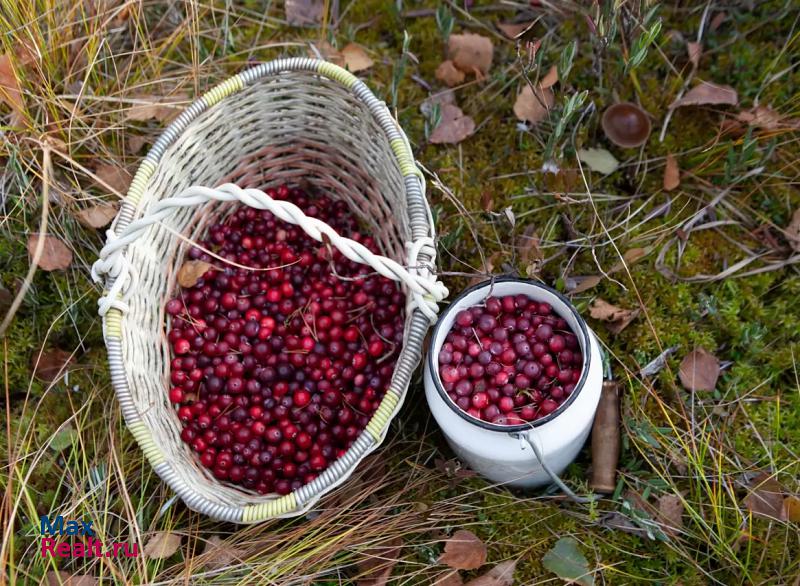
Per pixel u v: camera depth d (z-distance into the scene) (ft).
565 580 3.08
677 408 3.32
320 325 3.43
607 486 3.18
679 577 3.10
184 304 3.46
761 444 3.25
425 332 3.01
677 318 3.41
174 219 3.39
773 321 3.41
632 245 3.50
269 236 3.62
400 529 3.18
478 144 3.68
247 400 3.40
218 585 3.10
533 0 3.79
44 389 3.46
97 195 3.59
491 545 3.15
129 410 3.02
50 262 3.46
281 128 3.51
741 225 3.54
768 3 3.70
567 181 3.49
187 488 2.97
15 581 3.07
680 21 3.76
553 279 3.50
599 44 3.48
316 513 3.22
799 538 3.10
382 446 3.34
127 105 3.68
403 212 3.29
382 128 3.20
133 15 3.74
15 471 3.30
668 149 3.61
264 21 3.88
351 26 3.82
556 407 3.03
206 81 3.76
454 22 3.80
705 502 3.19
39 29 3.51
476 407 3.05
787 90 3.62
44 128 3.55
